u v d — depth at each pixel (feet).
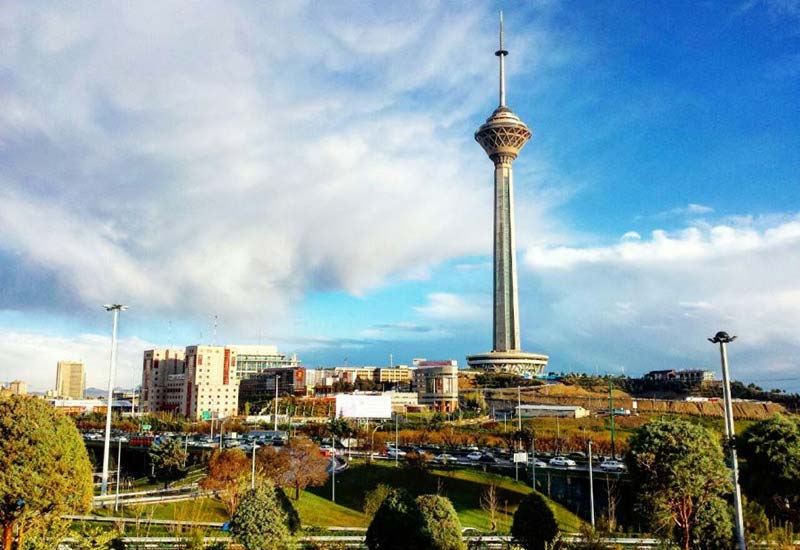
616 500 355.77
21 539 140.05
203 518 286.46
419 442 642.22
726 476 184.75
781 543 164.14
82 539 172.35
